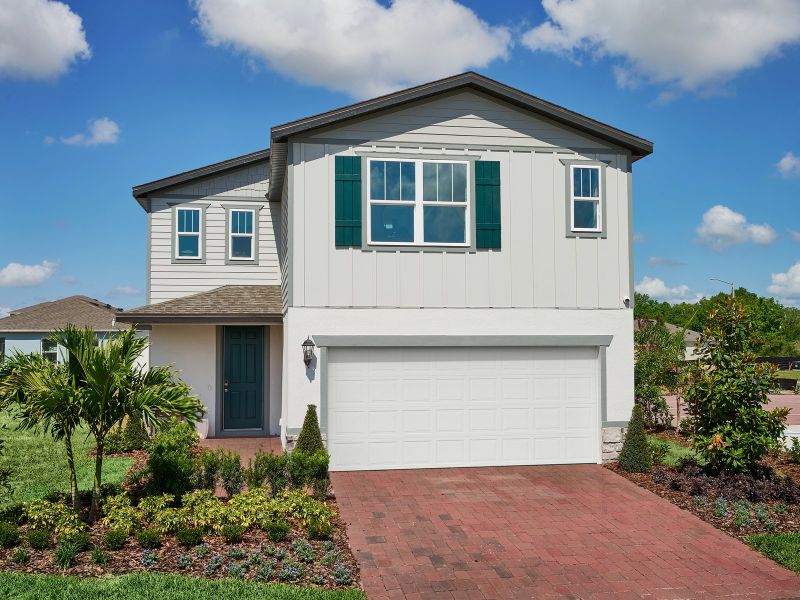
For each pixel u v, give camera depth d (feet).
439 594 22.18
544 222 41.75
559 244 41.86
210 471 31.32
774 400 100.32
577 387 42.01
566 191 42.09
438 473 39.37
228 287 57.21
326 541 26.21
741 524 29.32
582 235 42.09
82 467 38.29
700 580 23.67
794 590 22.86
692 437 38.32
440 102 41.09
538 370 41.65
